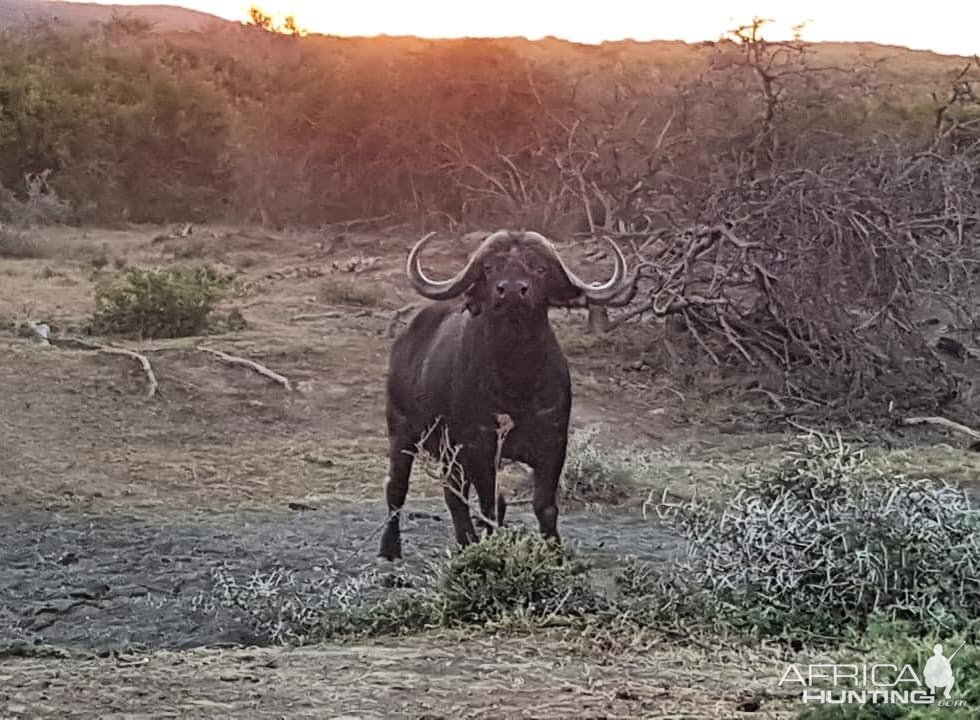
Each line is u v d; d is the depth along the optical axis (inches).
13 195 1381.6
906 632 298.5
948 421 664.4
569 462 538.3
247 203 1471.5
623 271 401.4
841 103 983.0
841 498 338.6
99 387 655.8
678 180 853.8
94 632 362.9
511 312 378.9
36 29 1939.0
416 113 1307.8
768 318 743.7
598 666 282.2
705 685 267.0
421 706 250.8
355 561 435.2
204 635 359.3
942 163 829.2
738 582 336.5
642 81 1401.3
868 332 735.1
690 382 716.0
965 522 337.4
